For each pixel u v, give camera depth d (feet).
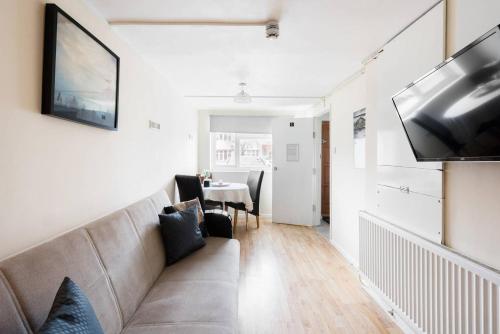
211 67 9.20
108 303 3.94
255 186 15.16
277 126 16.26
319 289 8.07
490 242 4.29
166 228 6.52
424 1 5.34
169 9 5.68
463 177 4.80
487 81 3.63
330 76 10.14
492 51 3.48
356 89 9.75
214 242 7.75
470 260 4.33
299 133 15.80
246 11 5.76
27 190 3.94
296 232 14.24
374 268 7.23
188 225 6.91
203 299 4.79
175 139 11.93
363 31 6.61
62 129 4.65
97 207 5.75
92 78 5.37
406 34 6.35
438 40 5.29
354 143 9.91
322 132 17.76
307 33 6.73
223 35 6.84
